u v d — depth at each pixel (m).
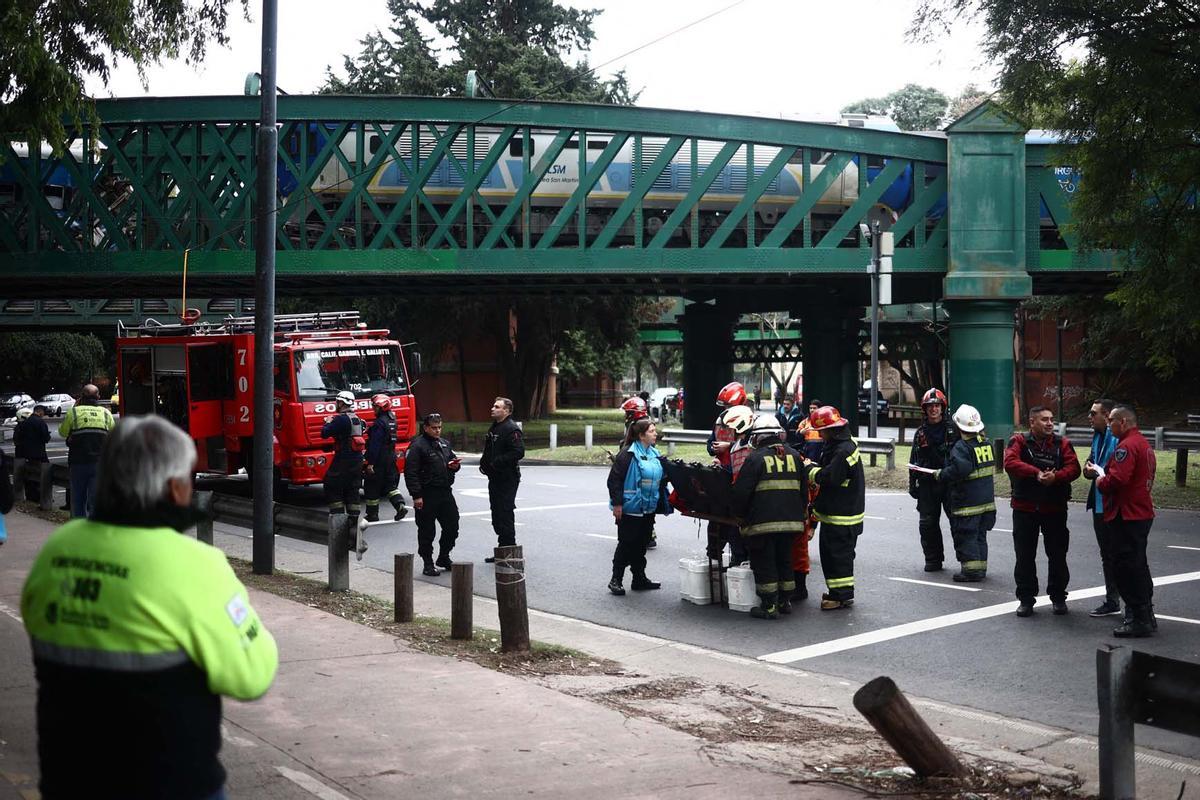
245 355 19.95
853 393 47.84
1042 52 19.16
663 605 11.66
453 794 5.60
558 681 8.37
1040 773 6.09
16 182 34.91
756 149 34.81
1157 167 20.14
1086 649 9.47
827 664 9.23
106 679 2.85
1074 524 17.19
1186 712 4.84
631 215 34.28
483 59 51.59
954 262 31.16
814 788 5.75
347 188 33.72
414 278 31.92
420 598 12.02
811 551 15.05
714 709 7.77
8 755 5.99
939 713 7.66
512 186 34.25
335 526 11.70
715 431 12.23
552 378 71.31
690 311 45.66
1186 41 18.19
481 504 20.36
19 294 36.34
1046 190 31.55
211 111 30.33
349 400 17.41
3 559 13.22
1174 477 22.83
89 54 15.88
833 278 32.94
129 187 35.44
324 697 7.47
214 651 2.91
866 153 31.00
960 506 12.58
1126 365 51.69
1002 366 31.45
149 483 2.97
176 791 2.87
